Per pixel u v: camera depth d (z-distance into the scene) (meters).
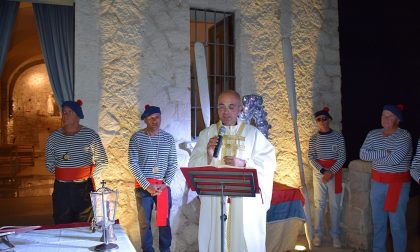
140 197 3.86
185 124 4.49
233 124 2.97
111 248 1.95
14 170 9.41
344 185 4.73
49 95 13.88
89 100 4.11
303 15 5.09
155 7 4.41
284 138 4.92
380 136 3.82
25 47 10.20
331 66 5.20
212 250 2.94
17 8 4.12
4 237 2.12
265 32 4.88
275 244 4.11
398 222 3.71
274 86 4.89
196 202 4.52
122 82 4.26
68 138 3.56
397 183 3.71
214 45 4.82
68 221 3.55
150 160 3.83
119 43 4.26
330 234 4.64
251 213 2.88
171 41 4.46
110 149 4.19
